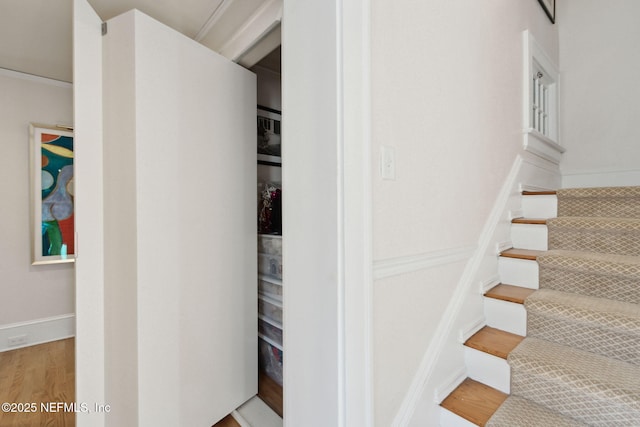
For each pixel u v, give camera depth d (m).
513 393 1.15
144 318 1.18
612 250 1.42
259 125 2.34
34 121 2.50
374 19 0.86
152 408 1.20
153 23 1.21
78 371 1.21
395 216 0.94
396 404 0.94
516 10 1.90
